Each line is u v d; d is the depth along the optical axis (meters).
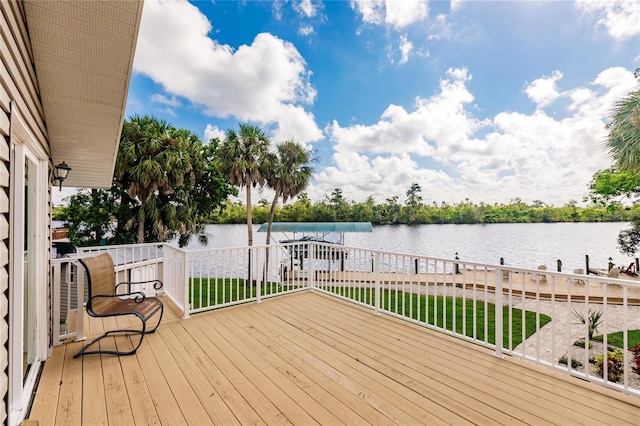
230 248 4.54
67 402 2.16
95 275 3.08
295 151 11.78
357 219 35.81
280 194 12.14
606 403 2.17
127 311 3.04
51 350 2.96
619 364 4.34
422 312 6.95
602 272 11.63
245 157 11.05
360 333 3.51
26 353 2.59
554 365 2.62
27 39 1.95
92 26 1.90
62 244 11.12
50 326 3.09
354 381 2.47
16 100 1.69
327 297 5.02
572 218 32.88
